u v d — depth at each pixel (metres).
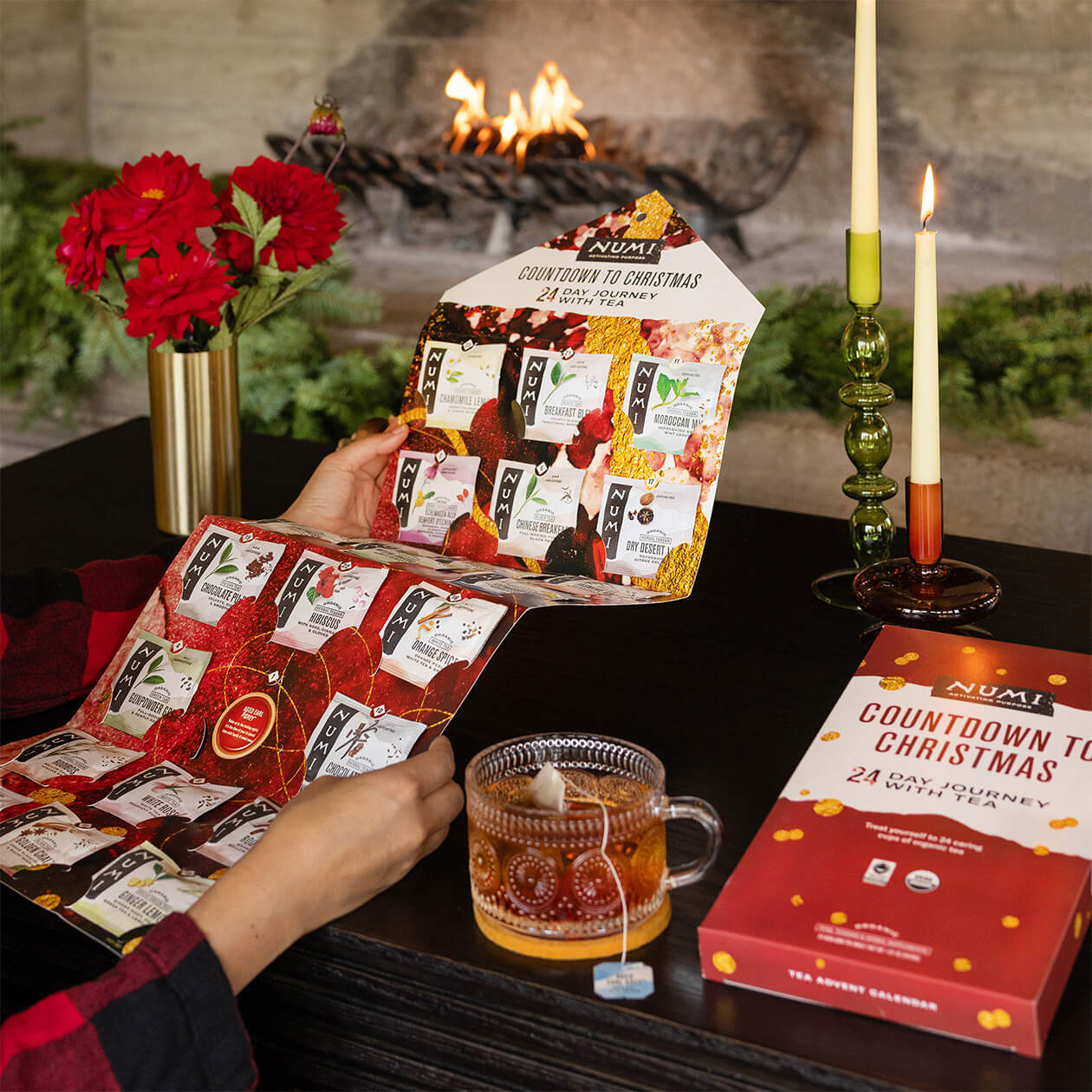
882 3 2.68
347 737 0.76
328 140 3.17
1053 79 2.58
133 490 1.35
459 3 3.02
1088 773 0.68
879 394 1.00
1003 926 0.57
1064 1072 0.53
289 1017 0.67
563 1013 0.59
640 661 0.96
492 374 1.02
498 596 0.79
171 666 0.86
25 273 2.91
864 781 0.69
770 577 1.12
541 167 3.01
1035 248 2.68
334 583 0.84
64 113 3.41
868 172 0.94
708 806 0.63
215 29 3.24
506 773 0.67
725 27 2.84
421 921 0.65
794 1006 0.58
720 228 2.96
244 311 1.22
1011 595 1.05
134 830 0.72
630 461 0.95
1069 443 2.45
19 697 0.89
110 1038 0.55
